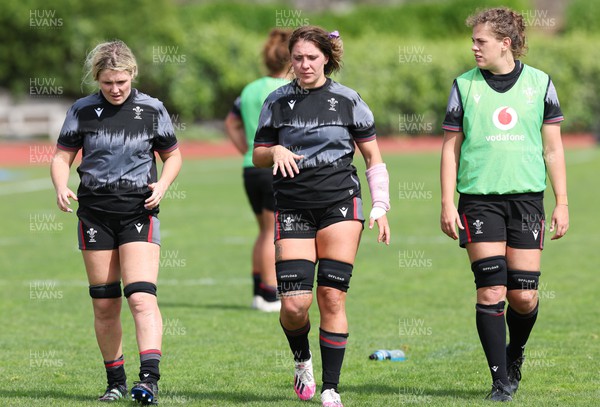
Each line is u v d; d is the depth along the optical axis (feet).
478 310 70.44
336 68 70.03
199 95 441.68
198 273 139.33
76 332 101.09
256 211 113.09
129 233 69.46
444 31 579.48
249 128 110.52
